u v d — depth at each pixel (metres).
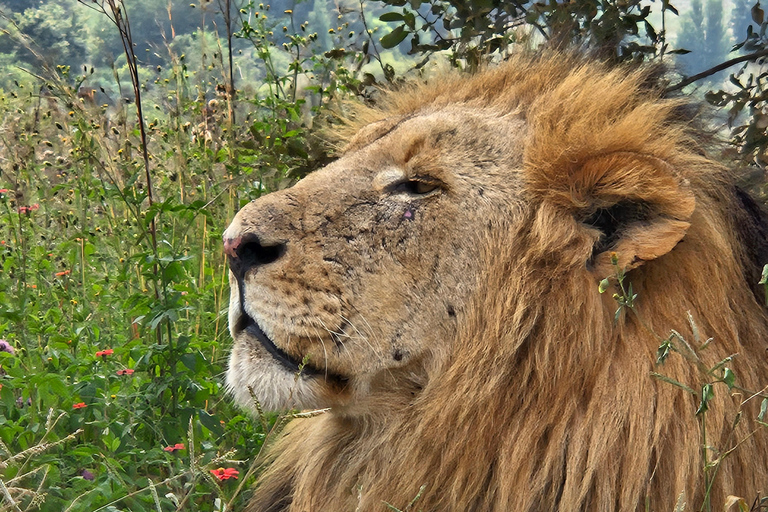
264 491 3.97
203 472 3.07
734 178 3.65
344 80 6.20
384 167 3.48
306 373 3.30
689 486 3.08
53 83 5.88
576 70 3.77
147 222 4.78
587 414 3.16
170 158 6.71
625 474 3.11
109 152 5.96
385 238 3.36
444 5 5.65
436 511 3.36
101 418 4.11
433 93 4.07
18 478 3.01
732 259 3.26
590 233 3.24
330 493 3.61
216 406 4.69
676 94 3.97
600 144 3.27
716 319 3.19
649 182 3.12
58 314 4.83
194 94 7.75
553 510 3.21
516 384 3.26
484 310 3.31
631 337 3.20
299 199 3.38
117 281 5.30
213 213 6.22
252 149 6.11
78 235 5.45
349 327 3.30
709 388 2.69
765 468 3.22
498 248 3.33
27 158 6.32
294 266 3.27
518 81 3.80
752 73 5.33
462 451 3.28
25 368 4.49
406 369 3.37
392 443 3.42
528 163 3.37
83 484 3.57
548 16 5.17
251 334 3.32
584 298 3.19
